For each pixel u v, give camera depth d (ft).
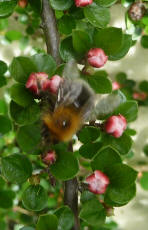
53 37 0.43
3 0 0.42
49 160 0.39
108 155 0.39
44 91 0.39
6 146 0.64
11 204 0.44
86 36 0.40
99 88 0.41
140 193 0.79
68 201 0.41
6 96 0.60
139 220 0.79
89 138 0.41
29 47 0.75
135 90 0.75
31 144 0.39
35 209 0.40
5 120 0.43
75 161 0.39
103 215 0.39
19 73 0.40
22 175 0.40
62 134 0.36
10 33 0.68
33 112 0.39
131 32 0.53
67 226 0.39
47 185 0.63
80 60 0.41
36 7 0.44
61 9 0.42
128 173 0.38
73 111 0.36
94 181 0.39
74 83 0.37
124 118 0.40
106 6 0.42
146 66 0.77
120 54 0.41
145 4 0.52
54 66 0.41
